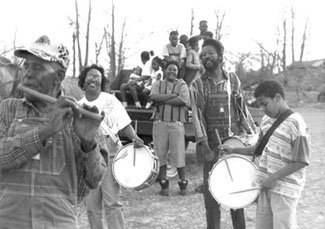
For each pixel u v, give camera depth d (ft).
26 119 8.40
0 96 26.66
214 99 17.65
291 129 13.42
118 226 16.71
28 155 7.95
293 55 181.78
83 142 8.41
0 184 8.39
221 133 17.69
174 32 31.78
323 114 93.61
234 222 17.67
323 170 32.65
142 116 28.89
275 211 13.60
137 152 17.89
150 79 32.73
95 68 17.38
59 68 8.45
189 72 31.24
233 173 15.85
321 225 20.92
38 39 8.35
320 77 161.89
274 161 13.65
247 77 125.08
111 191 16.58
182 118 24.98
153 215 21.88
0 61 28.35
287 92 153.99
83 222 20.63
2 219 8.26
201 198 24.86
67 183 8.52
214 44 17.72
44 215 8.23
